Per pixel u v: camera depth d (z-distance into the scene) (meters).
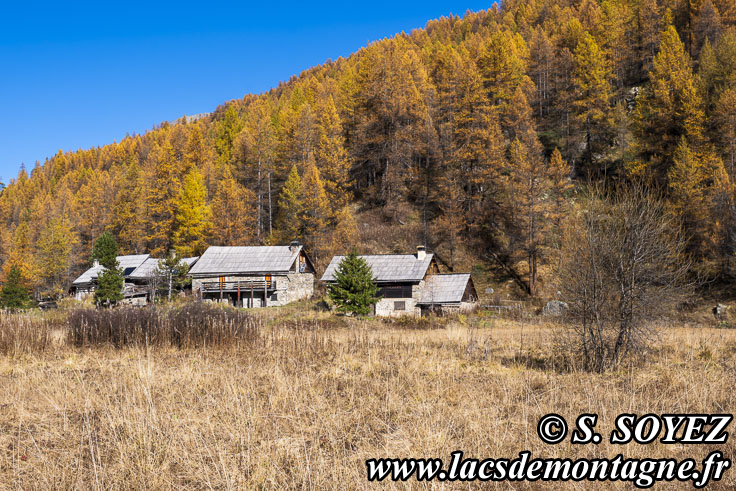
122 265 56.25
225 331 14.84
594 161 62.09
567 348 11.21
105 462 5.42
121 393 8.24
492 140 58.94
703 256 41.16
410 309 40.16
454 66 70.12
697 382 8.27
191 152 84.88
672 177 43.91
